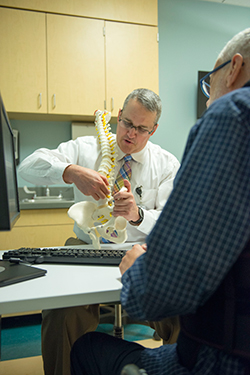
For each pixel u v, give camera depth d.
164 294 0.54
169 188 1.74
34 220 2.75
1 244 2.68
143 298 0.56
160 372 0.64
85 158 1.76
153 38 3.17
